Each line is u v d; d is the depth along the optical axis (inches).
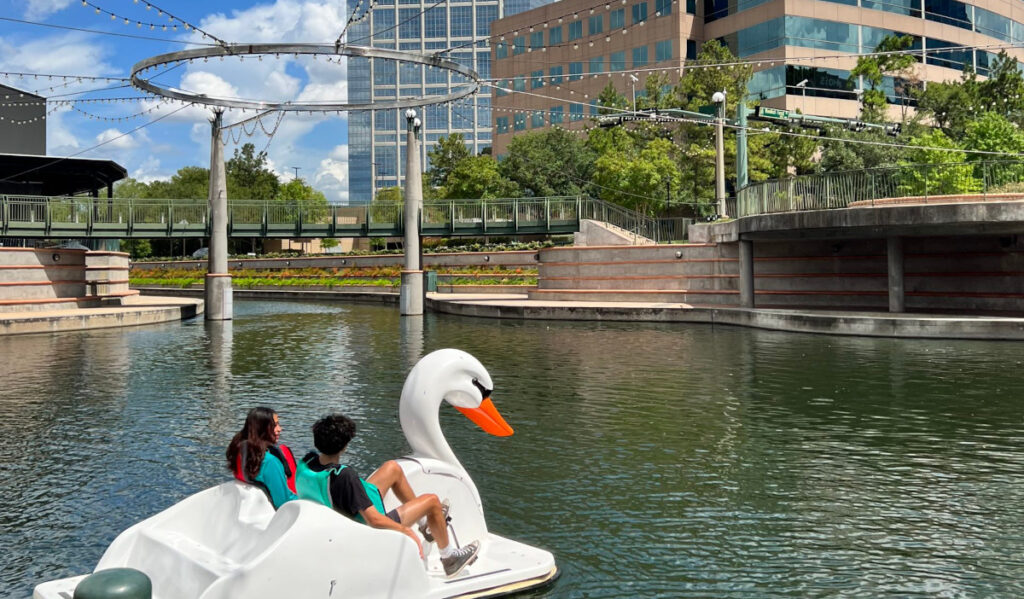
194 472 438.9
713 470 430.3
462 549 272.7
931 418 550.6
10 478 429.1
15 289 1481.3
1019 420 539.8
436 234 1817.2
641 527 342.6
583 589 278.7
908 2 3073.3
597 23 3508.9
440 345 1061.8
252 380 768.9
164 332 1302.9
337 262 2664.9
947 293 1315.2
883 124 2261.3
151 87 1456.7
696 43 3211.1
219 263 1551.4
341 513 253.6
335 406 627.2
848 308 1397.6
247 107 1547.7
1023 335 997.8
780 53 2871.6
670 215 2282.2
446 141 3284.9
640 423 548.1
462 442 498.6
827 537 329.7
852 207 1172.5
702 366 813.2
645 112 1704.0
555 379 742.5
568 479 415.5
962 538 327.3
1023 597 272.2
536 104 3806.6
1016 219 1043.3
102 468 448.1
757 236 1362.0
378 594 243.3
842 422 542.9
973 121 2142.0
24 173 2096.5
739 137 1724.9
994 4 3368.6
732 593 276.7
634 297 1626.5
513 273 2301.9
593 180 2399.1
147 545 247.4
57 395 687.1
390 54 1350.9
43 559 316.2
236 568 221.5
